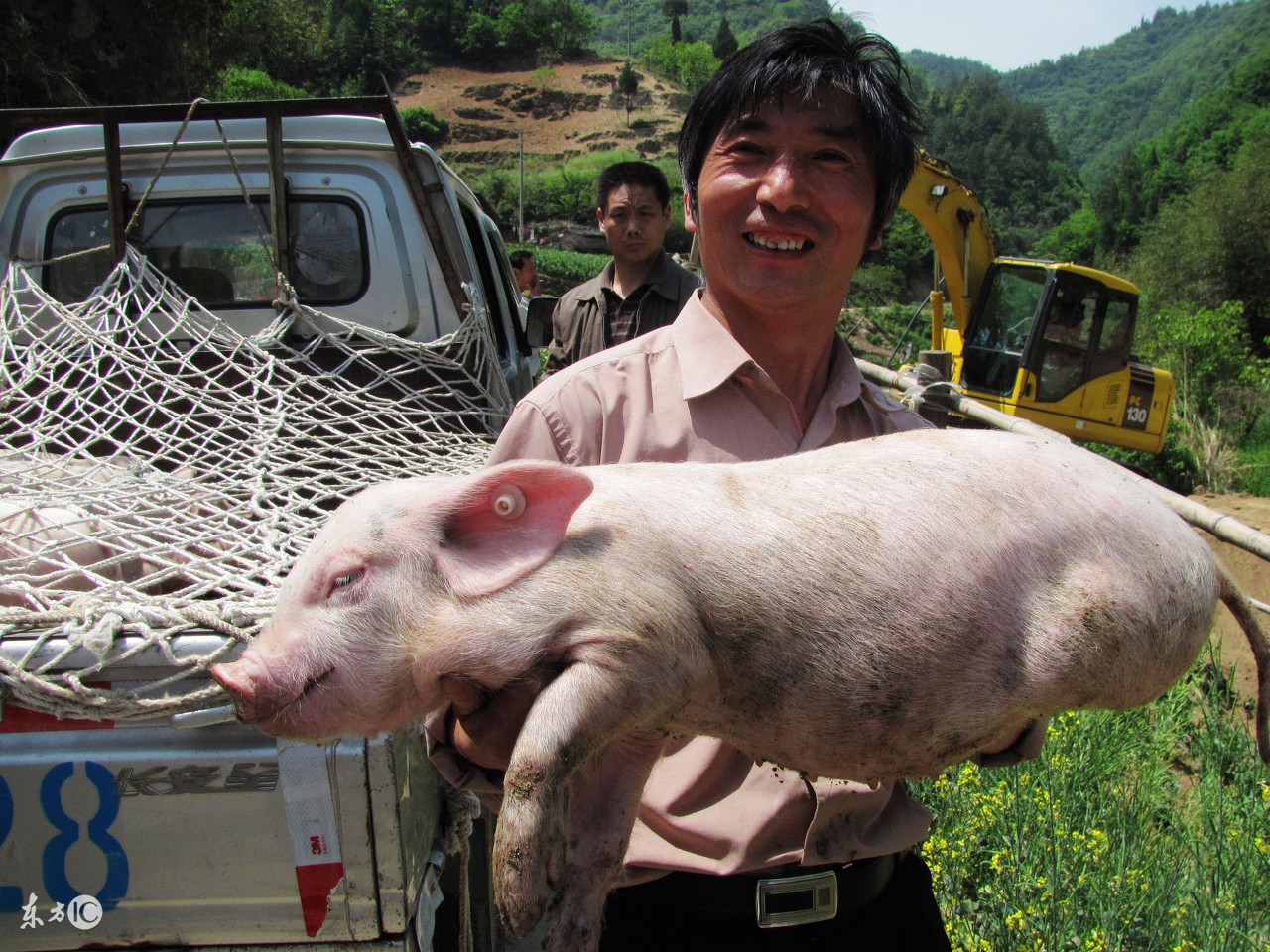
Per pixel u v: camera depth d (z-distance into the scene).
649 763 1.84
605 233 5.68
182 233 4.01
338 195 4.00
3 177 3.91
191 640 1.79
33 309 3.79
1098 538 1.82
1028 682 1.77
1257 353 29.67
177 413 3.49
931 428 2.27
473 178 84.62
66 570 2.07
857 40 2.22
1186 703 6.04
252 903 1.87
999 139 131.12
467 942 2.38
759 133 2.08
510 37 121.38
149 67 15.63
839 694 1.75
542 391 2.16
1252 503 10.70
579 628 1.66
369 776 1.84
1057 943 3.43
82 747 1.80
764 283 2.09
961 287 13.58
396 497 1.87
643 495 1.81
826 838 2.04
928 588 1.75
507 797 1.52
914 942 2.30
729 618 1.74
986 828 4.14
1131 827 4.33
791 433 2.23
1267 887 3.88
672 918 2.03
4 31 13.16
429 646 1.71
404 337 4.04
